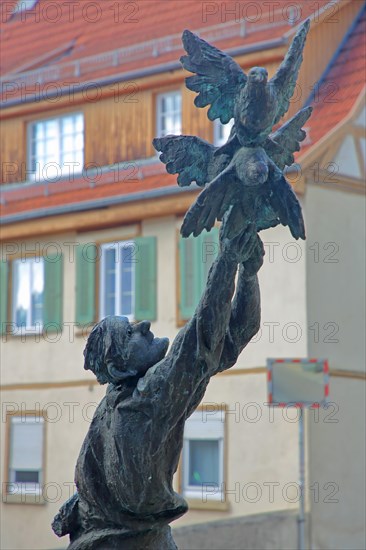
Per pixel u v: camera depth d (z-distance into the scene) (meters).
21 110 36.53
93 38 36.91
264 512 28.75
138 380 6.94
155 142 6.98
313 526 29.36
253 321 7.10
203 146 6.94
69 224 34.53
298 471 29.78
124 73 34.72
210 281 6.72
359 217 31.41
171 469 6.98
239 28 32.72
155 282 33.00
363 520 30.47
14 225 35.53
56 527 7.32
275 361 24.59
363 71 32.06
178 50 34.22
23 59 38.09
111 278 33.97
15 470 35.06
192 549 26.97
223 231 6.61
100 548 7.08
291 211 6.49
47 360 35.00
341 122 31.16
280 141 6.91
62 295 34.72
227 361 7.09
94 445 7.05
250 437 30.66
